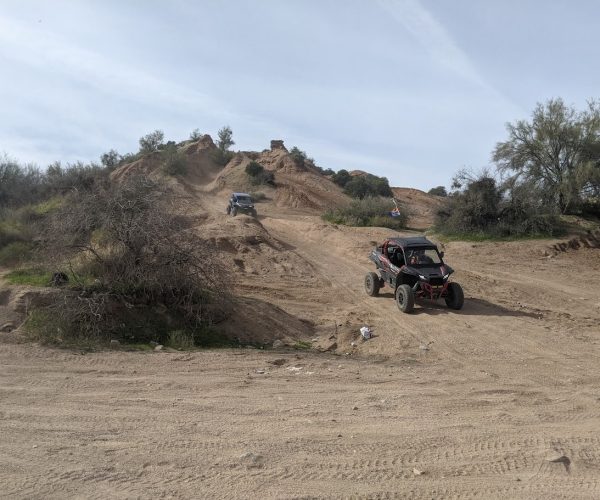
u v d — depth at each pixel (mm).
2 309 12227
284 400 8094
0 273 15719
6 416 6988
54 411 7254
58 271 13477
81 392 8156
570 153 33594
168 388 8547
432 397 8500
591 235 30469
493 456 6102
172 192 14617
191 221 15188
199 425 6863
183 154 74875
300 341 13328
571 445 6473
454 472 5668
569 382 9570
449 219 32281
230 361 10492
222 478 5344
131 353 10750
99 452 5895
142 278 12617
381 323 14320
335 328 14141
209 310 13367
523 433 6883
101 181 15383
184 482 5234
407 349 12172
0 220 23438
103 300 11828
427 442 6492
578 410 7980
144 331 12250
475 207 30906
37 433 6426
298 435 6586
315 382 9242
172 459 5754
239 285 17844
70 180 33469
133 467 5535
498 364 10906
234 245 22688
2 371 9086
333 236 29234
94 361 9977
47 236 13922
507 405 8180
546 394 8836
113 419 7008
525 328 13820
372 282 17531
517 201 30625
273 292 17500
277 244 25484
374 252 17984
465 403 8227
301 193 59906
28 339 11086
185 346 11773
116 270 12859
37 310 11906
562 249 28016
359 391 8742
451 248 28281
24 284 13430
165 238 12867
